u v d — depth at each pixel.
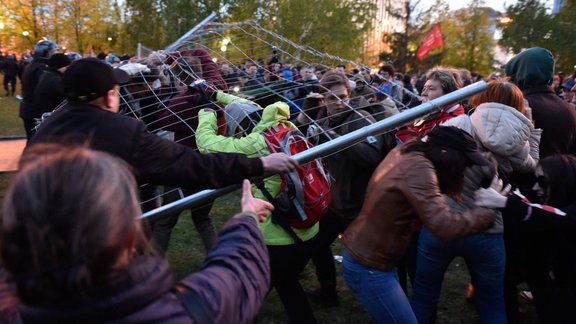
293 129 2.49
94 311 0.80
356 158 2.80
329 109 2.95
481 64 34.91
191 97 3.00
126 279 0.85
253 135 2.36
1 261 0.82
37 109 4.34
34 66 5.14
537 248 2.49
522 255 2.60
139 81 3.23
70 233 0.78
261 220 1.41
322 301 3.46
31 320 0.81
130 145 1.68
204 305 0.96
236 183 1.84
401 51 35.66
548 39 18.50
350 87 3.04
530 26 19.08
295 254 2.52
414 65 35.34
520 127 2.42
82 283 0.79
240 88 3.13
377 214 2.10
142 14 23.03
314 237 2.59
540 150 3.03
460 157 2.06
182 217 5.09
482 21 34.31
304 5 23.05
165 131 3.03
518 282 2.92
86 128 1.67
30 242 0.78
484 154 2.27
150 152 1.73
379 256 2.13
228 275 1.07
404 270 3.25
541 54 3.15
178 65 3.13
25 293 0.80
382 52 37.31
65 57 4.41
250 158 1.87
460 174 2.08
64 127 1.67
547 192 2.41
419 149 2.11
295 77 3.31
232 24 3.36
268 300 3.48
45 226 0.78
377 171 2.18
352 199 3.00
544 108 3.05
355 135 2.05
